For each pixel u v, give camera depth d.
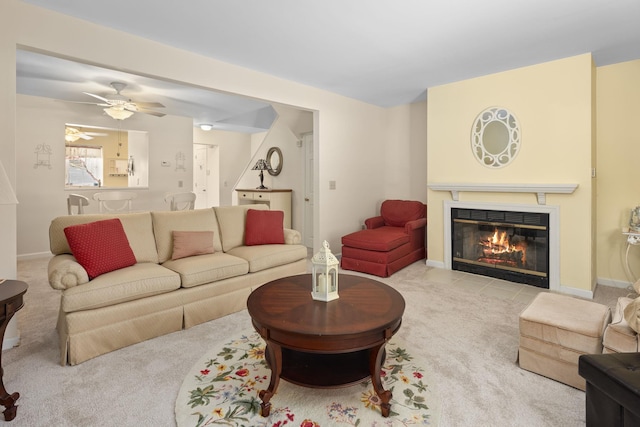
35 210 5.16
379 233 4.62
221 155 8.47
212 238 3.39
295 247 3.66
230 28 2.78
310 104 4.46
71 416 1.72
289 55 3.37
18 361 2.22
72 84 4.51
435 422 1.67
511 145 3.88
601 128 3.75
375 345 1.70
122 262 2.67
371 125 5.50
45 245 5.26
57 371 2.12
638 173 3.57
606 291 3.61
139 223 3.09
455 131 4.31
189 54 3.25
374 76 4.04
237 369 2.16
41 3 2.39
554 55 3.42
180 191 6.71
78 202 4.53
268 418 1.71
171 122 6.55
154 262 3.06
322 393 1.92
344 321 1.74
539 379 2.02
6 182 2.07
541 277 3.76
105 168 7.95
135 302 2.47
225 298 3.00
